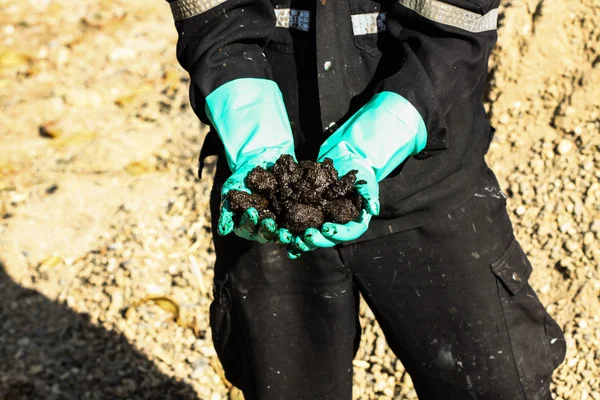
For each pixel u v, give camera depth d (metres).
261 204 1.93
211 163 4.95
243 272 2.40
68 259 4.58
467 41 2.07
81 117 5.80
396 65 2.16
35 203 4.90
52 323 4.24
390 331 2.40
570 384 3.56
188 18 2.16
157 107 5.79
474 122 2.30
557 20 4.03
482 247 2.27
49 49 6.77
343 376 2.52
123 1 7.48
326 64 2.14
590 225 3.89
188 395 3.86
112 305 4.26
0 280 4.48
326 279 2.35
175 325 4.16
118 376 3.96
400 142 2.02
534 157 4.12
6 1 7.57
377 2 2.14
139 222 4.70
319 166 1.95
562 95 4.10
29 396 3.90
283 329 2.45
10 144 5.58
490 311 2.29
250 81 2.13
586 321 3.69
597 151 4.04
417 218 2.24
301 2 2.17
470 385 2.34
